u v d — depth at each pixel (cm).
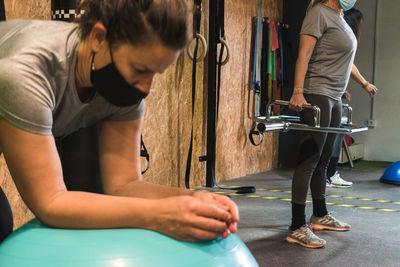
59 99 90
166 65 78
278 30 500
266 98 485
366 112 642
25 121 79
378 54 630
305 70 238
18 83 78
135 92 83
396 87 624
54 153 84
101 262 77
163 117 364
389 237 266
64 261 78
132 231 83
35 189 83
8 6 232
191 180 402
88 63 84
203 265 81
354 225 290
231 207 89
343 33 239
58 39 85
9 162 82
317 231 276
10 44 83
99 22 79
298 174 248
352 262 223
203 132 414
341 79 244
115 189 106
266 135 526
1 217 101
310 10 243
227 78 445
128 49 77
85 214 83
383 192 406
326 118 243
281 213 317
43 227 87
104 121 108
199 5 364
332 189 417
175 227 83
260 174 500
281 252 236
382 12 624
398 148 628
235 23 450
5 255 83
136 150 110
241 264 88
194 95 366
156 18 72
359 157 630
